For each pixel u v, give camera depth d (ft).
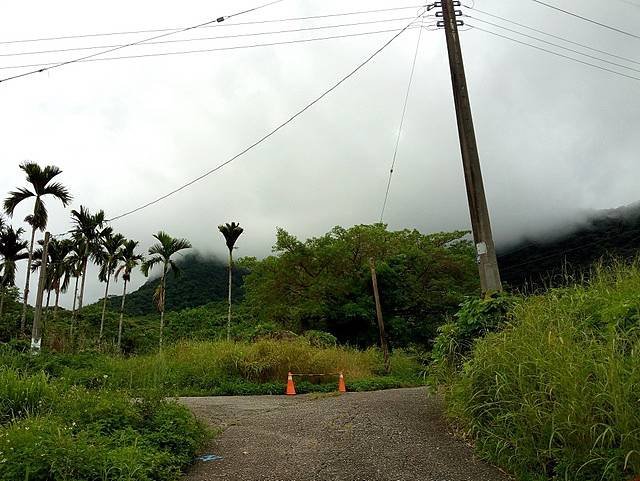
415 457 19.67
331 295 110.83
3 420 21.80
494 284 30.78
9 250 123.24
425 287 121.08
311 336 82.99
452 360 25.67
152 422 21.61
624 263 24.63
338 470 18.65
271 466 19.43
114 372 50.62
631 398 14.46
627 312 18.99
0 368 31.24
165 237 131.44
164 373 50.19
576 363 16.05
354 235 114.21
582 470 14.51
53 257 132.67
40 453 15.33
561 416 15.48
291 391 53.47
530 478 15.97
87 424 20.35
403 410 29.12
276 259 116.47
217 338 93.04
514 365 18.58
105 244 137.39
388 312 112.27
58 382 28.55
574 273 25.05
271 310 113.50
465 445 20.70
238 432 25.75
